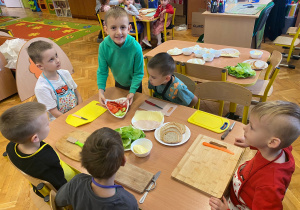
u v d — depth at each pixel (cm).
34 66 318
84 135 128
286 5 412
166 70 144
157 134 127
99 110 151
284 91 289
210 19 327
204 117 137
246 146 113
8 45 314
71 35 544
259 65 204
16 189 189
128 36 162
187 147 117
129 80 189
